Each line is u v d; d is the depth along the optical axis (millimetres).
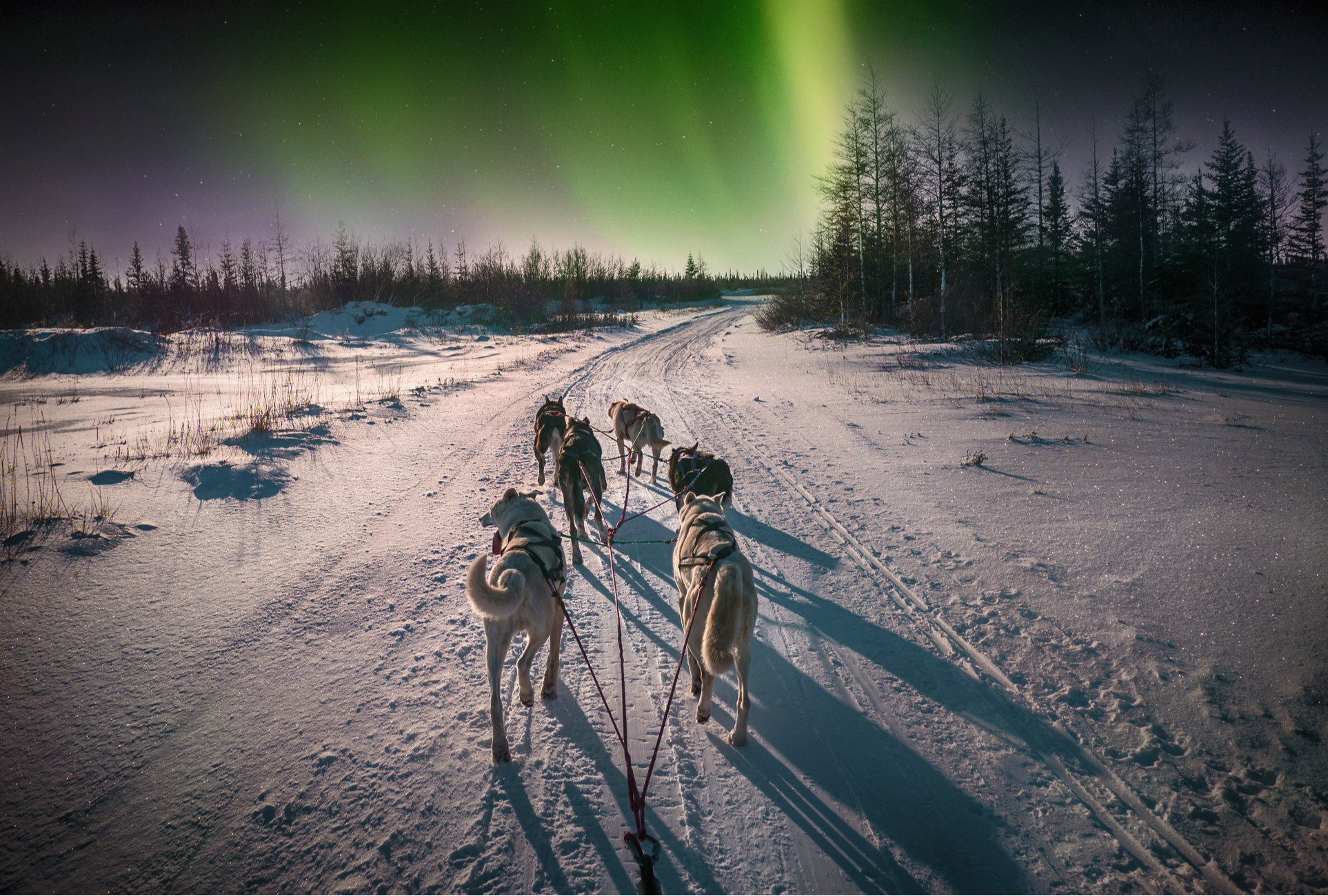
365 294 50469
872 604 6059
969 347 25656
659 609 6059
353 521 8062
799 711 4527
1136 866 3223
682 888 3156
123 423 12875
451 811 3604
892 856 3334
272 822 3490
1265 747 3932
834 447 12008
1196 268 34812
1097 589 6027
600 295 75562
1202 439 11539
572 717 4438
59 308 54219
